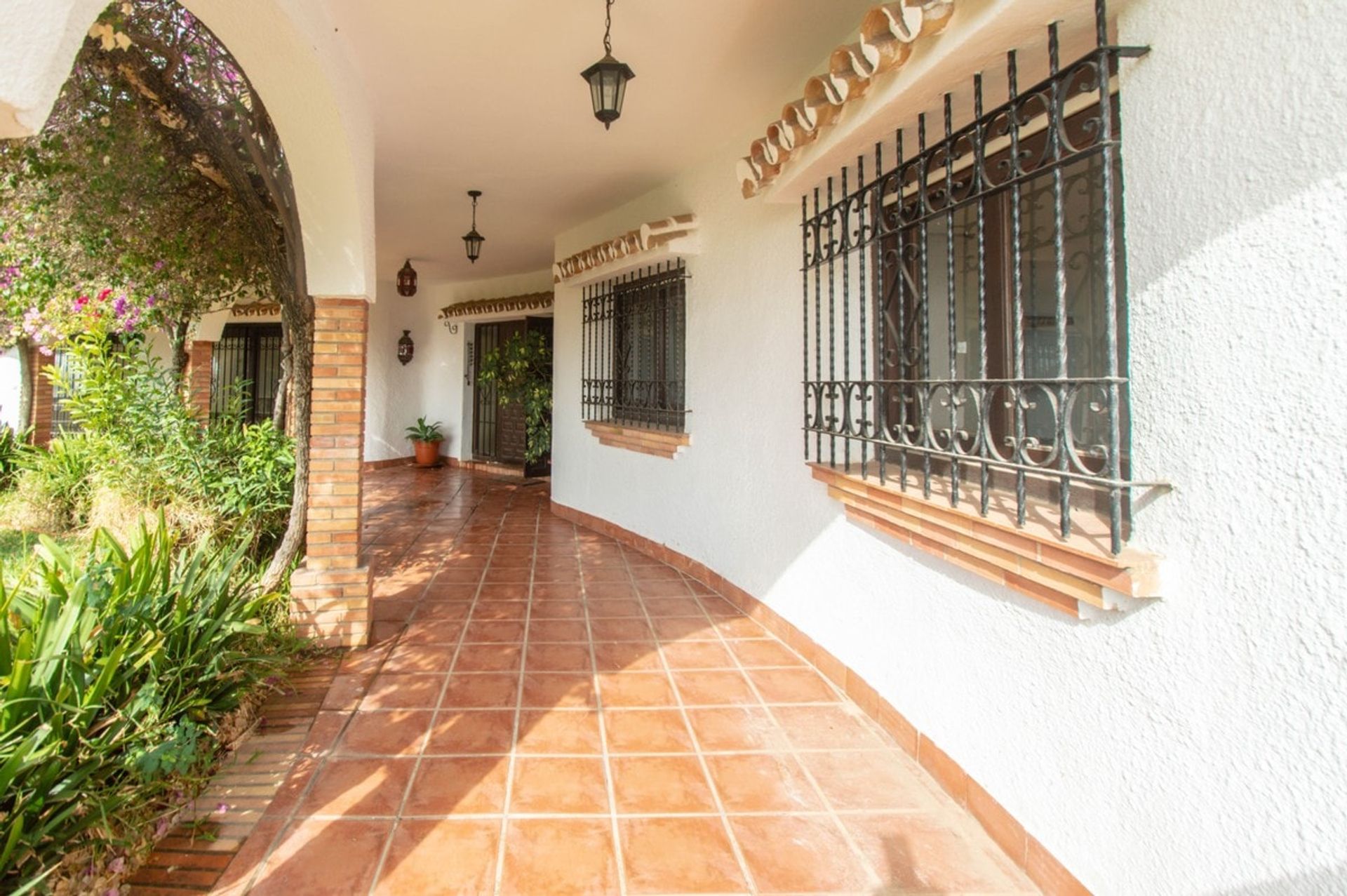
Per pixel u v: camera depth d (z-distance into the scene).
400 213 6.59
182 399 5.64
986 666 2.31
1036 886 2.04
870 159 3.11
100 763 2.05
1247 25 1.42
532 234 7.49
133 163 3.90
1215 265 1.50
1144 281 1.70
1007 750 2.19
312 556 3.80
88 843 1.96
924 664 2.68
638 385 6.11
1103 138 1.69
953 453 2.27
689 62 3.62
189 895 1.96
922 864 2.15
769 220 4.16
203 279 4.90
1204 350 1.53
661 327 5.71
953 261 2.30
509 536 6.60
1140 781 1.68
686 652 3.80
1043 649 2.04
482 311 10.38
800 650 3.77
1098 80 1.68
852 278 3.51
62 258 4.39
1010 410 2.49
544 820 2.32
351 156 3.52
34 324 5.23
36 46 1.22
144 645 2.45
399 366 11.77
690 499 5.27
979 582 2.35
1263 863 1.37
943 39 2.09
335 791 2.46
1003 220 2.54
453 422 11.64
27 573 2.87
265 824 2.27
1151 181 1.67
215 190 4.50
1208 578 1.51
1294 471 1.32
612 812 2.38
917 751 2.71
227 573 3.06
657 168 5.25
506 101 4.07
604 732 2.92
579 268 6.50
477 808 2.38
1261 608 1.38
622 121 4.38
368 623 3.86
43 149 3.62
